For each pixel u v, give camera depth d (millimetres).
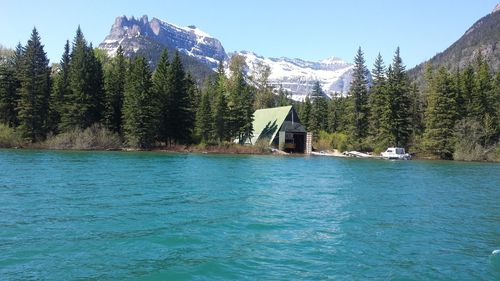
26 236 12688
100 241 12391
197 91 88500
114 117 75250
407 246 12859
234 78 116438
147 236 13086
